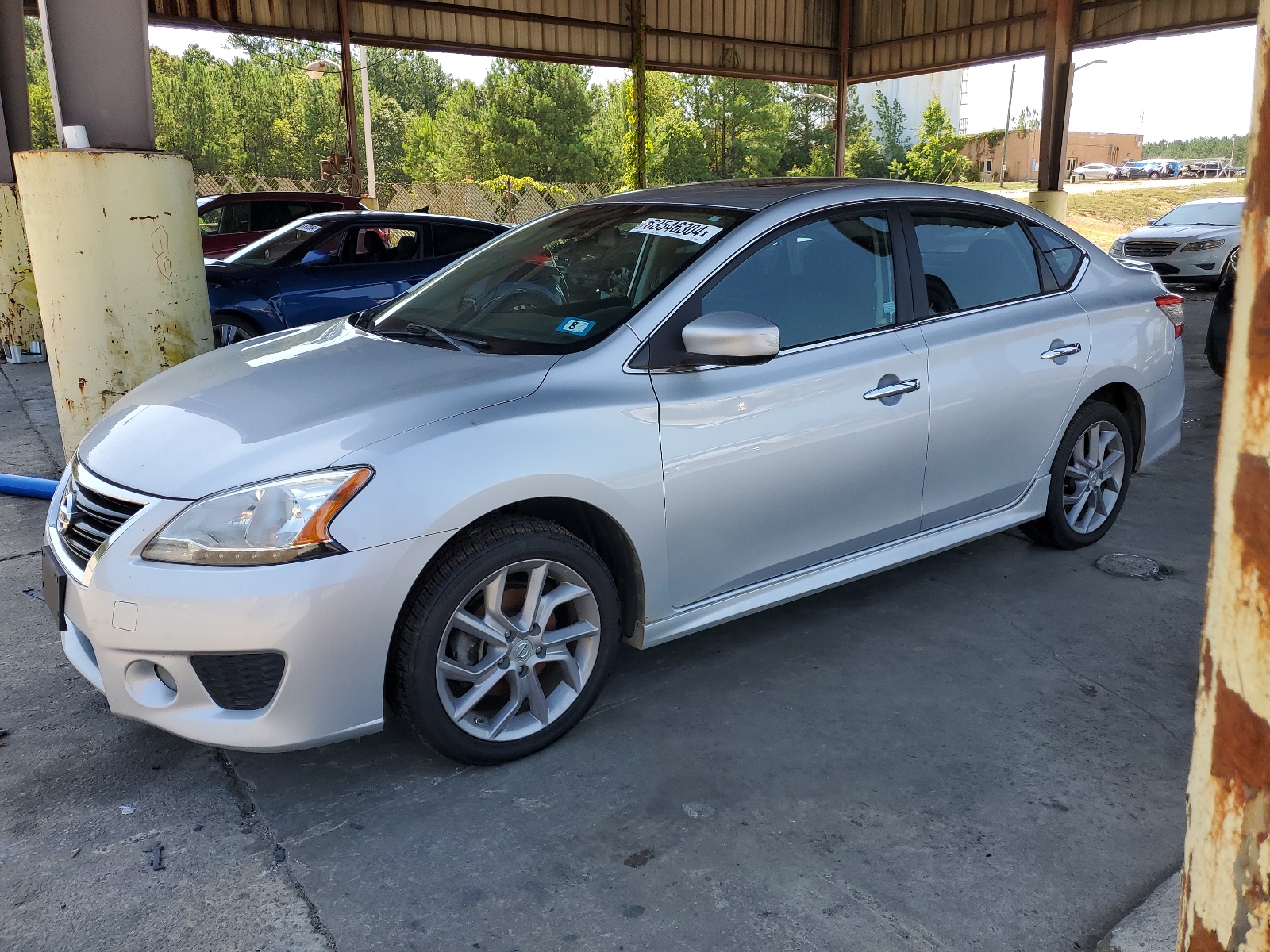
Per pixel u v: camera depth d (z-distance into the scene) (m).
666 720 2.92
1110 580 3.94
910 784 2.60
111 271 4.65
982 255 3.67
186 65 67.50
